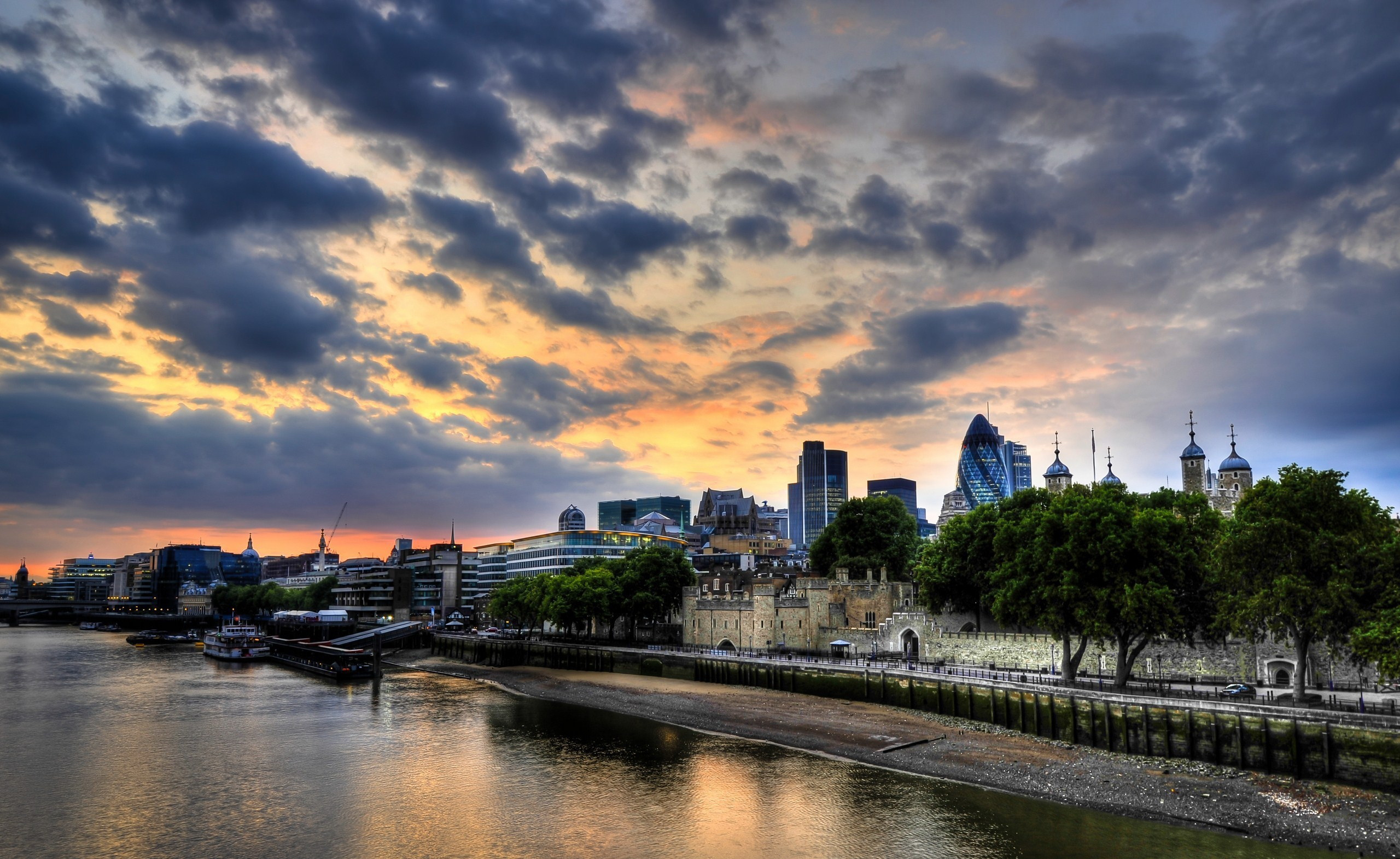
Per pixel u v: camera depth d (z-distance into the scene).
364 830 65.12
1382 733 62.25
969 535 121.06
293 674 175.38
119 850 61.62
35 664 195.12
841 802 69.62
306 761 87.62
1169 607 81.62
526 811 69.19
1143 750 75.75
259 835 64.25
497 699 133.25
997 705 90.62
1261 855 55.81
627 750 90.69
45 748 94.50
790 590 176.50
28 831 65.69
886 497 174.00
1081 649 92.50
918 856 57.62
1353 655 72.94
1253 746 68.81
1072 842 59.31
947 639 119.50
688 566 175.12
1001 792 71.19
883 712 100.81
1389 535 73.88
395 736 100.06
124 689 147.25
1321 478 75.00
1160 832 60.62
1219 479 151.00
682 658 140.75
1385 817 58.69
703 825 65.06
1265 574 75.69
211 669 187.25
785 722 99.38
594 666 159.88
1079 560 88.31
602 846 61.16
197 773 82.88
